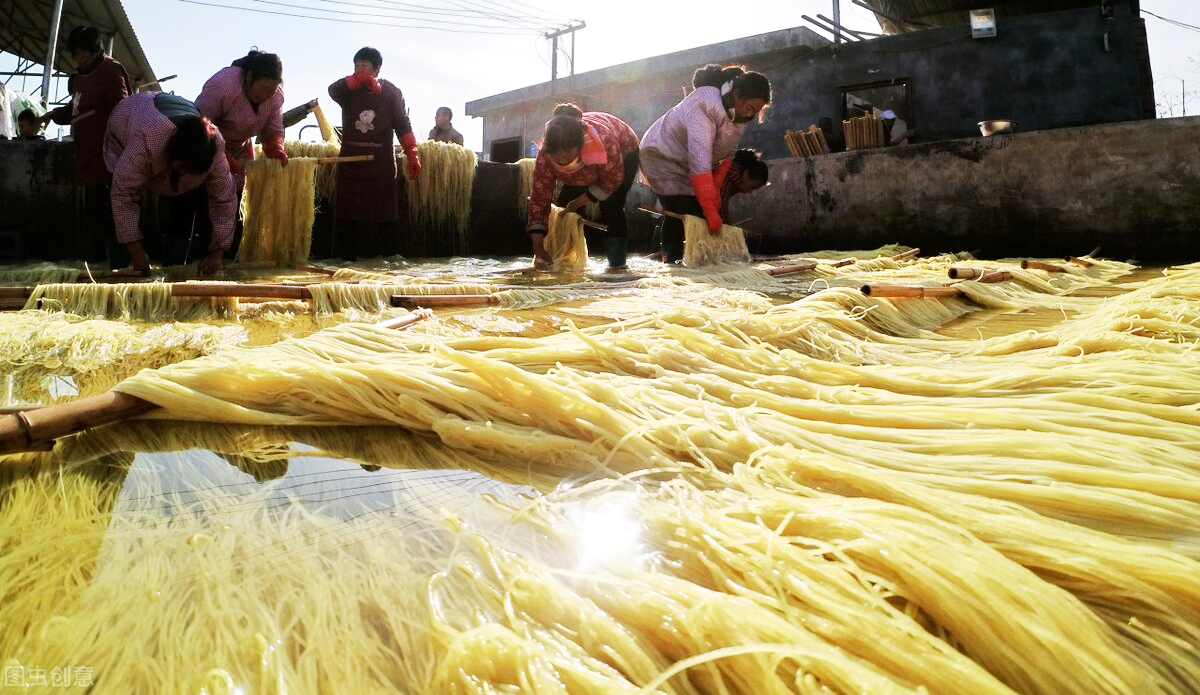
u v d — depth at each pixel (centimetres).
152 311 385
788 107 1487
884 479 142
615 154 602
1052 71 1296
